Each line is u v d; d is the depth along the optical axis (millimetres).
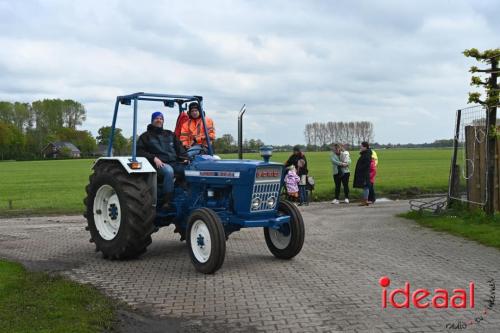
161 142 8977
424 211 13133
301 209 15312
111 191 8820
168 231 11570
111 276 7395
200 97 9352
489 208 11477
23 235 11102
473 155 12336
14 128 103938
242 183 7773
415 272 7387
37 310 5684
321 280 7020
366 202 16281
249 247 9508
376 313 5664
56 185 29969
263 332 5160
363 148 16234
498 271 7414
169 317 5633
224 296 6352
